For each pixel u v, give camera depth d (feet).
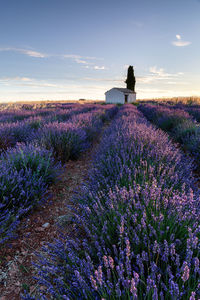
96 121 28.17
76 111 44.52
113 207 6.15
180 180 9.05
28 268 6.16
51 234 7.72
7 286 5.55
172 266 4.61
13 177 8.93
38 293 5.27
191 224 5.22
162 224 5.23
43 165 11.43
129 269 3.92
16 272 6.01
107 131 22.17
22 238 7.52
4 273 5.97
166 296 3.59
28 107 63.93
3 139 17.85
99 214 6.11
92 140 22.56
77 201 9.49
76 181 12.88
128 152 11.64
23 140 19.65
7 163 10.42
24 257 6.60
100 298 4.02
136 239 4.74
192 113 40.81
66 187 11.97
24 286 5.51
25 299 4.33
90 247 5.35
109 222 5.96
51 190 11.46
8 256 6.63
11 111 44.09
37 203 9.47
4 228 7.25
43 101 115.44
